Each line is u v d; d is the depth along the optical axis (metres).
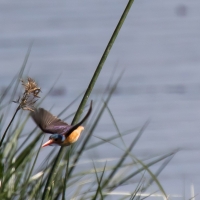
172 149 17.98
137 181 14.33
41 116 13.31
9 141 14.04
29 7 28.97
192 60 24.30
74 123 13.41
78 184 14.03
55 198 13.84
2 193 13.72
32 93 13.34
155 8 29.12
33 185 13.95
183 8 28.62
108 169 14.10
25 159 14.00
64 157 14.02
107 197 14.11
